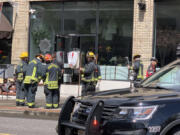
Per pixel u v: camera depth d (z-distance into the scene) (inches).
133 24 757.3
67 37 819.4
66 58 820.6
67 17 823.1
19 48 846.5
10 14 858.1
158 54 745.6
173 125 248.1
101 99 277.6
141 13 749.3
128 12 771.4
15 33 849.5
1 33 842.8
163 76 330.0
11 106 646.5
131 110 253.9
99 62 793.6
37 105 666.2
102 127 257.9
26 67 647.1
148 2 743.1
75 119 289.0
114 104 262.2
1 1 851.4
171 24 737.6
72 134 280.8
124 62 772.6
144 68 742.5
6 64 820.6
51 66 605.9
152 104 253.1
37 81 623.5
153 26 743.7
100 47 794.2
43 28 840.9
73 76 814.5
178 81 314.3
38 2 843.4
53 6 834.2
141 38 748.6
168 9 740.0
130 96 276.4
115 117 256.4
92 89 623.2
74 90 794.2
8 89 786.2
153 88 313.9
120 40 778.8
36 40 845.8
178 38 732.7
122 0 775.7
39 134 420.8
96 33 797.9
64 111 295.0
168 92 283.4
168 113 249.8
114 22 783.7
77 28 813.9
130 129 248.8
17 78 647.1
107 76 786.2
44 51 839.7
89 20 804.6
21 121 518.6
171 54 737.0
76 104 307.6
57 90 620.4
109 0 786.2
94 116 259.1
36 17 844.0
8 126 472.7
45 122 513.7
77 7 813.9
